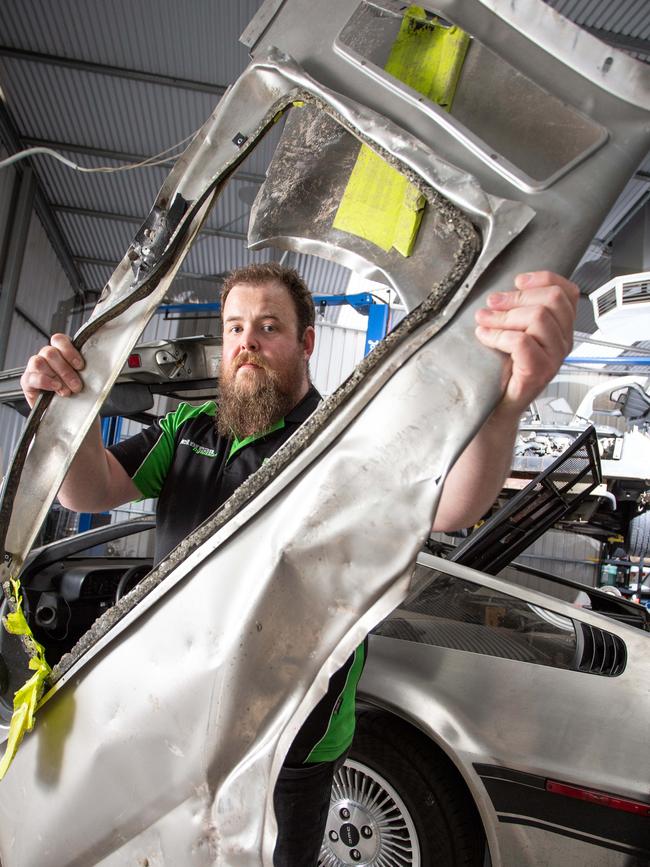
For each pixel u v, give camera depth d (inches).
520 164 27.2
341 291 366.3
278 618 27.4
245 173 257.1
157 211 34.3
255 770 27.5
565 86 27.3
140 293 34.6
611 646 64.1
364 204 32.4
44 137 271.9
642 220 266.7
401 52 30.5
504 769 60.6
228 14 198.2
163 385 140.3
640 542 299.4
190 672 29.0
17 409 135.6
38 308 336.5
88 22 212.5
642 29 189.8
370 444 26.9
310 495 27.4
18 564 37.1
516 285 25.6
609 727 60.6
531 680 63.7
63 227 340.5
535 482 103.2
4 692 42.7
